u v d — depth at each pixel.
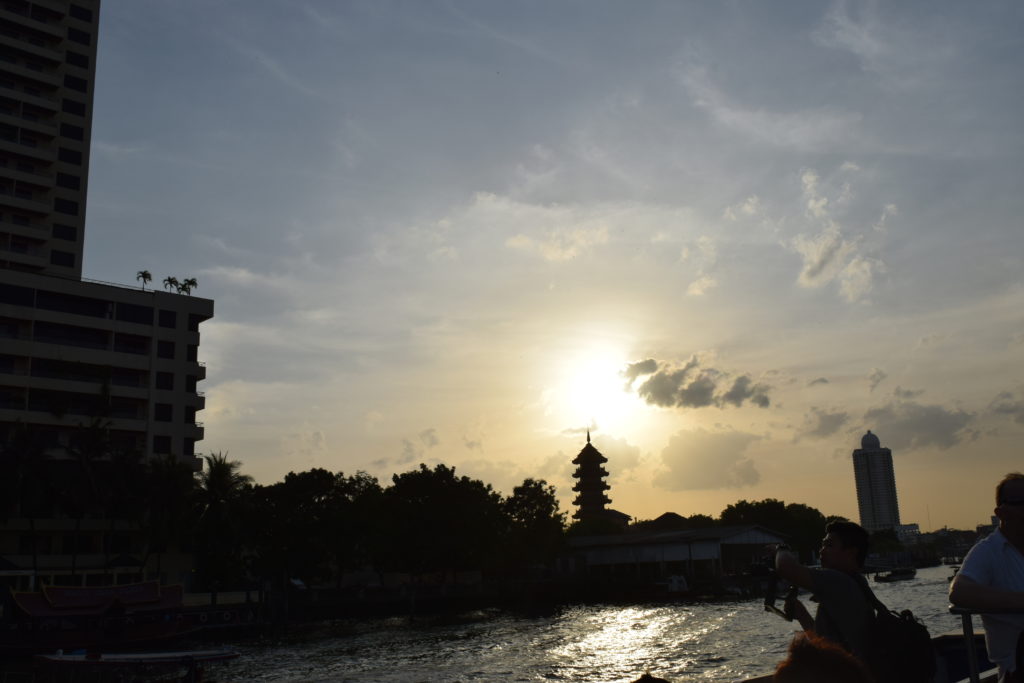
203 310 93.81
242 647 62.53
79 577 80.75
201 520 81.31
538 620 82.69
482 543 104.50
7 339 81.81
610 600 111.56
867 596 5.20
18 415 80.88
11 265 91.38
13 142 92.94
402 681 41.41
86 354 85.62
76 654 44.47
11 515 77.25
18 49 94.62
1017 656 4.98
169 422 89.12
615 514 194.88
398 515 100.69
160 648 60.12
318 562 91.12
